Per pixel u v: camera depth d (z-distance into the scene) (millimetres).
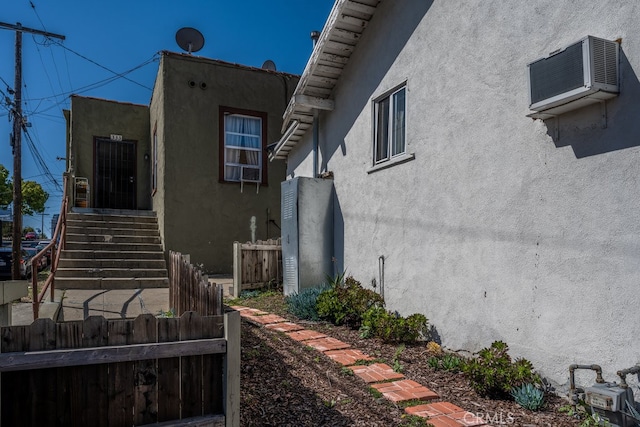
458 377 4059
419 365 4359
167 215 10883
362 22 6660
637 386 2961
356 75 7062
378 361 4488
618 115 3137
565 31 3525
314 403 3467
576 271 3391
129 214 12453
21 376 2375
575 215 3412
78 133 13406
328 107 7844
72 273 9219
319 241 7578
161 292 8555
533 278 3758
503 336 4055
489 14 4305
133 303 7191
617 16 3158
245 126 12219
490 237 4230
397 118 6074
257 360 4406
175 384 2697
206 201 11406
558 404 3393
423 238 5258
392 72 6023
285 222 7977
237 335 2812
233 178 11945
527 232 3828
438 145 5020
